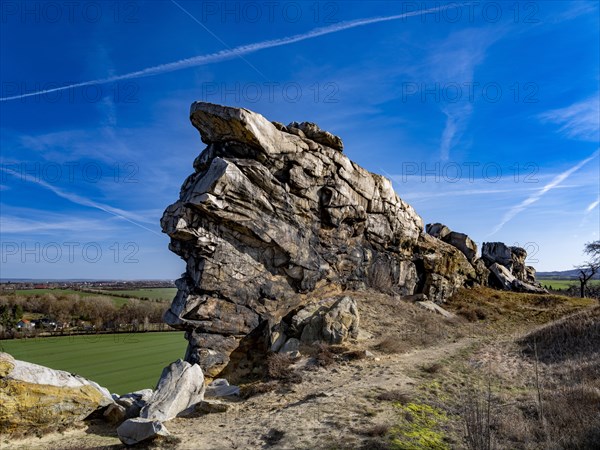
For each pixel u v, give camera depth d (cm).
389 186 3569
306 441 1088
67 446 1147
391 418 1235
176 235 2156
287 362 1956
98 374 3078
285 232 2522
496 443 1052
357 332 2331
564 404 1278
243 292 2312
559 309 3644
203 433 1220
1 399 1208
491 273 4912
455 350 2278
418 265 3869
